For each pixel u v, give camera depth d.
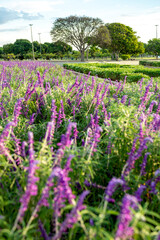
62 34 67.44
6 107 5.41
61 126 4.64
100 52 110.56
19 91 6.59
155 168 2.84
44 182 2.13
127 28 86.25
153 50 94.12
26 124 4.28
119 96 7.11
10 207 2.32
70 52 111.38
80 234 2.18
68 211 2.29
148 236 1.56
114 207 2.41
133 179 2.68
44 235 1.89
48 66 19.27
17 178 2.57
